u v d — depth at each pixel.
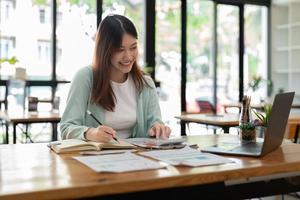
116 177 0.99
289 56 6.98
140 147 1.47
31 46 5.35
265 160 1.25
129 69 1.81
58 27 5.46
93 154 1.31
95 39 1.83
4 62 4.66
